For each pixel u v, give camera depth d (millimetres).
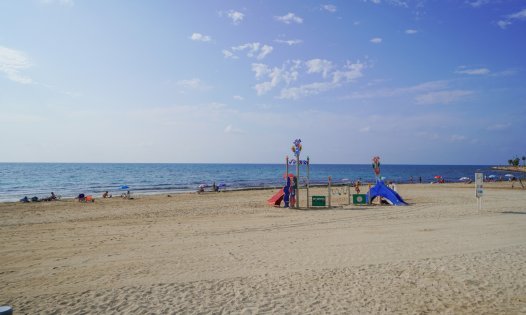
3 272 8227
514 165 132625
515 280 7266
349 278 7500
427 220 15664
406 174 113688
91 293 6727
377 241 11203
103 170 106812
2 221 16938
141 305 6090
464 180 62750
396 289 6805
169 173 94375
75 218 17875
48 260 9289
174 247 10688
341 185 48750
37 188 45562
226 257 9406
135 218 17578
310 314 5648
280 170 132375
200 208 21859
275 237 12109
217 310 5840
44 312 5832
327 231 13172
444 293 6566
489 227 13656
